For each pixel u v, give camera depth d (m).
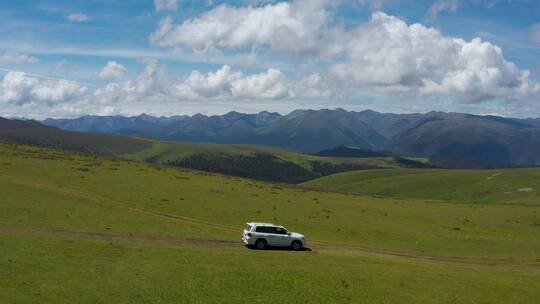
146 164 134.38
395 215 91.25
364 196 127.06
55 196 70.75
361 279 42.81
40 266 36.44
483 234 79.19
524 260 63.06
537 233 81.62
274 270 42.78
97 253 42.81
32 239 45.28
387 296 38.78
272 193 103.94
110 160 128.75
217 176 127.06
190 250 48.50
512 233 80.94
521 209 111.12
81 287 32.72
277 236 55.75
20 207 60.44
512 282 48.91
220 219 72.31
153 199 80.06
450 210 105.88
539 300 43.31
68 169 97.31
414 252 63.56
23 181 78.31
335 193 126.62
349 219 82.19
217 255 47.12
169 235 56.72
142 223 61.66
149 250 46.41
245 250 52.69
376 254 58.84
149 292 33.41
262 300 34.47
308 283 39.62
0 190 68.62
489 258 63.31
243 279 38.94
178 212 73.56
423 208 106.81
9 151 113.94
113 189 83.75
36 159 105.50
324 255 53.12
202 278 38.16
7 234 46.59
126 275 36.84
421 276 46.84
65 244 44.78
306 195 109.50
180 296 33.38
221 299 33.72
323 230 72.12
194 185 99.12
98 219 60.34
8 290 30.20
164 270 39.44
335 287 39.38
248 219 74.19
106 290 32.78
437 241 72.06
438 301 39.22
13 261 36.75
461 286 44.69
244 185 112.12
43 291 30.92
